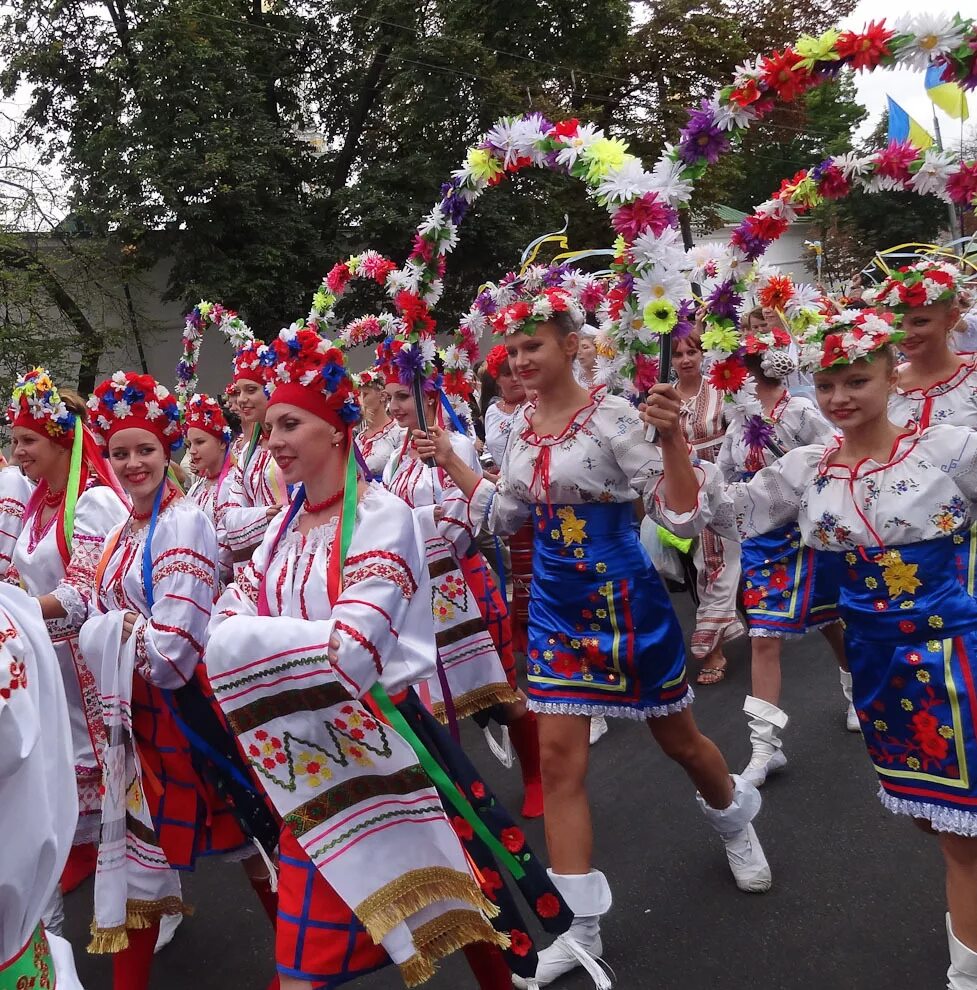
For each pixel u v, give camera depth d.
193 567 2.96
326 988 2.25
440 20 18.62
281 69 19.11
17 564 3.72
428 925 2.29
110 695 2.94
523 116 3.14
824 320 2.90
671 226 2.87
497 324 3.27
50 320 15.68
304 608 2.39
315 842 2.24
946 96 3.18
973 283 4.68
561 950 3.01
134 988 2.91
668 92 20.67
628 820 4.07
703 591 5.72
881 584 2.74
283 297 16.56
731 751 4.68
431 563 4.17
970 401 3.91
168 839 2.95
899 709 2.73
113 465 3.11
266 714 2.27
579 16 19.38
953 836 2.64
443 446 3.53
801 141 30.19
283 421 2.42
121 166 15.64
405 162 17.12
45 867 1.60
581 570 3.16
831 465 2.88
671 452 2.87
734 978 2.95
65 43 16.75
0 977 1.57
